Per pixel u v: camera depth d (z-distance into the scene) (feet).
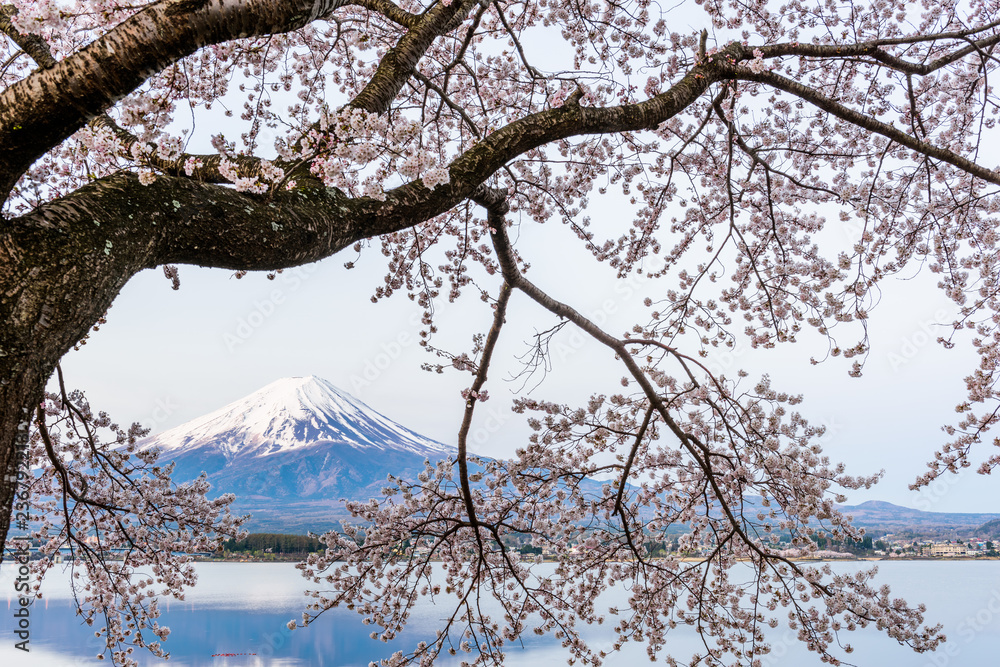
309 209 7.52
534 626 16.56
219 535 19.06
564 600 16.93
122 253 5.90
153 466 18.37
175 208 6.38
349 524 17.42
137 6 8.39
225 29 5.98
